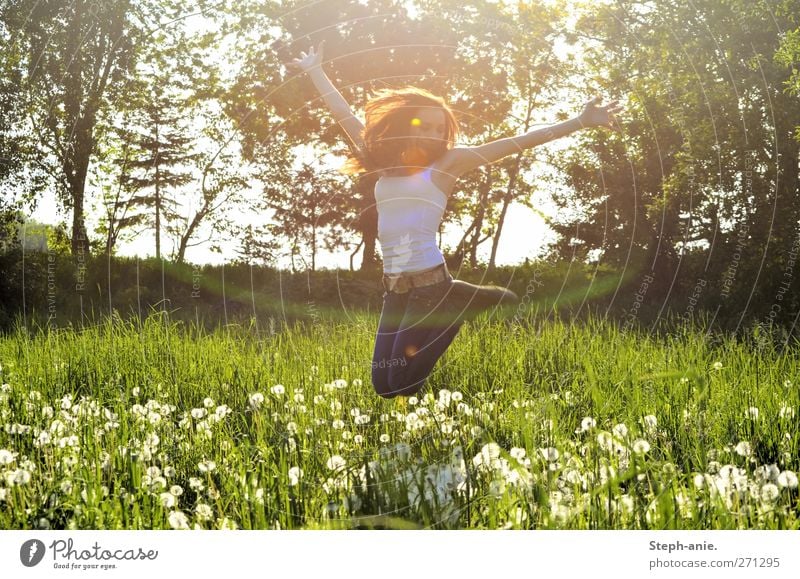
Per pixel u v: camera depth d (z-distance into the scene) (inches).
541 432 152.1
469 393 215.6
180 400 207.2
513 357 258.7
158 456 141.3
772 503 111.9
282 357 268.2
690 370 171.9
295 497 127.5
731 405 172.6
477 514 123.0
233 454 146.4
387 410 186.7
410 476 143.9
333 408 180.9
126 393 204.2
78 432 153.3
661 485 117.0
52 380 228.5
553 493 117.8
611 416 174.2
